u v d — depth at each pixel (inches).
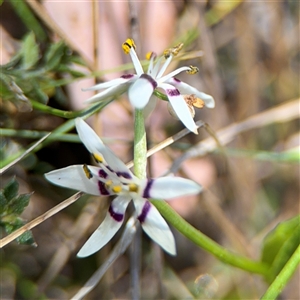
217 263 5.3
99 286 4.8
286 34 6.0
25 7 4.4
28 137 4.6
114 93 3.4
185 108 3.3
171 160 4.9
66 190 5.0
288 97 6.0
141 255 4.9
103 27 4.8
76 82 4.6
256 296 5.1
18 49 4.5
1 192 3.6
